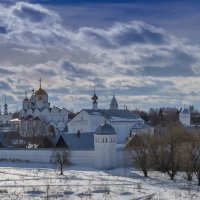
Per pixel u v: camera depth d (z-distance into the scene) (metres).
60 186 66.12
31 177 77.81
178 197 61.88
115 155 108.38
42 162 112.88
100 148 106.62
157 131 132.50
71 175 83.62
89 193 60.38
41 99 195.75
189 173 84.38
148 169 94.38
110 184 71.12
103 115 149.50
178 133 105.50
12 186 65.19
